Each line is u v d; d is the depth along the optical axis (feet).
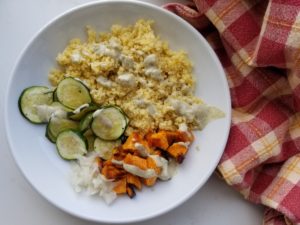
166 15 0.94
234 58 0.96
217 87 0.95
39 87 0.93
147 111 0.93
